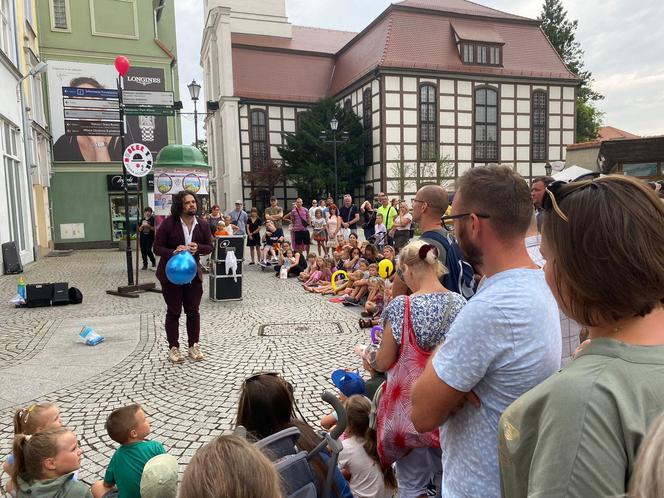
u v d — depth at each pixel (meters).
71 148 20.89
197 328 5.55
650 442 0.63
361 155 32.94
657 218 0.84
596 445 0.74
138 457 2.48
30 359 5.59
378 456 2.58
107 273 12.91
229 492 1.03
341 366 5.17
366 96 31.94
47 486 2.21
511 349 1.28
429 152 30.30
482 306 1.31
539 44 33.28
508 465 0.92
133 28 21.55
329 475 1.62
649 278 0.82
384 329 2.26
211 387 4.64
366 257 9.09
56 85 20.58
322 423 3.29
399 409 2.18
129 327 7.01
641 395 0.76
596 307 0.88
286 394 1.95
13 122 14.10
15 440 2.27
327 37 43.22
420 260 2.29
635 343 0.83
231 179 34.84
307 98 36.25
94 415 4.07
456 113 30.92
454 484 1.40
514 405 0.93
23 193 15.38
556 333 1.34
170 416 4.02
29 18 18.52
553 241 0.93
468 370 1.29
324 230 14.84
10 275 12.61
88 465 3.29
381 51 30.55
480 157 31.56
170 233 5.42
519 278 1.36
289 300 8.96
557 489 0.75
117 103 10.47
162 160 11.90
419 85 30.27
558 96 32.75
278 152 34.81
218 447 1.12
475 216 1.43
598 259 0.84
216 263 8.77
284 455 1.57
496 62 31.77
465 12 32.53
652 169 15.21
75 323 7.29
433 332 2.12
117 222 21.70
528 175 32.53
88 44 20.91
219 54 35.00
